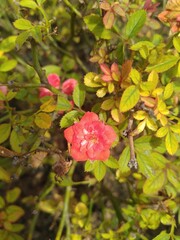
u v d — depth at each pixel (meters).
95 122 0.22
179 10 0.24
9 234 0.32
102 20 0.26
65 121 0.24
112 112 0.24
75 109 0.25
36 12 0.31
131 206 0.33
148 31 0.33
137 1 0.28
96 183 0.35
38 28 0.24
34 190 0.43
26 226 0.41
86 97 0.28
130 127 0.24
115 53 0.26
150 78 0.23
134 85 0.23
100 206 0.38
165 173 0.26
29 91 0.31
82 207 0.34
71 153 0.22
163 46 0.25
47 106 0.25
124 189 0.41
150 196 0.31
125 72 0.23
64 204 0.35
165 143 0.24
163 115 0.23
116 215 0.34
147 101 0.23
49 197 0.41
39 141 0.25
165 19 0.24
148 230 0.37
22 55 0.39
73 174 0.39
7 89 0.30
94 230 0.34
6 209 0.31
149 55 0.24
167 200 0.29
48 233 0.41
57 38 0.34
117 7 0.24
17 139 0.27
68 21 0.36
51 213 0.39
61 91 0.30
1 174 0.28
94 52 0.28
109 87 0.24
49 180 0.37
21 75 0.34
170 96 0.25
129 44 0.27
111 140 0.22
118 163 0.24
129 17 0.25
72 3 0.31
